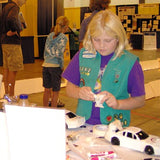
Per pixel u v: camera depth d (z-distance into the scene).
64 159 0.73
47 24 10.50
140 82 1.52
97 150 1.13
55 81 3.77
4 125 0.77
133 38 13.62
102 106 1.40
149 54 11.41
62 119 0.72
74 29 10.45
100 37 1.42
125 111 1.59
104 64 1.59
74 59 1.72
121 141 1.21
